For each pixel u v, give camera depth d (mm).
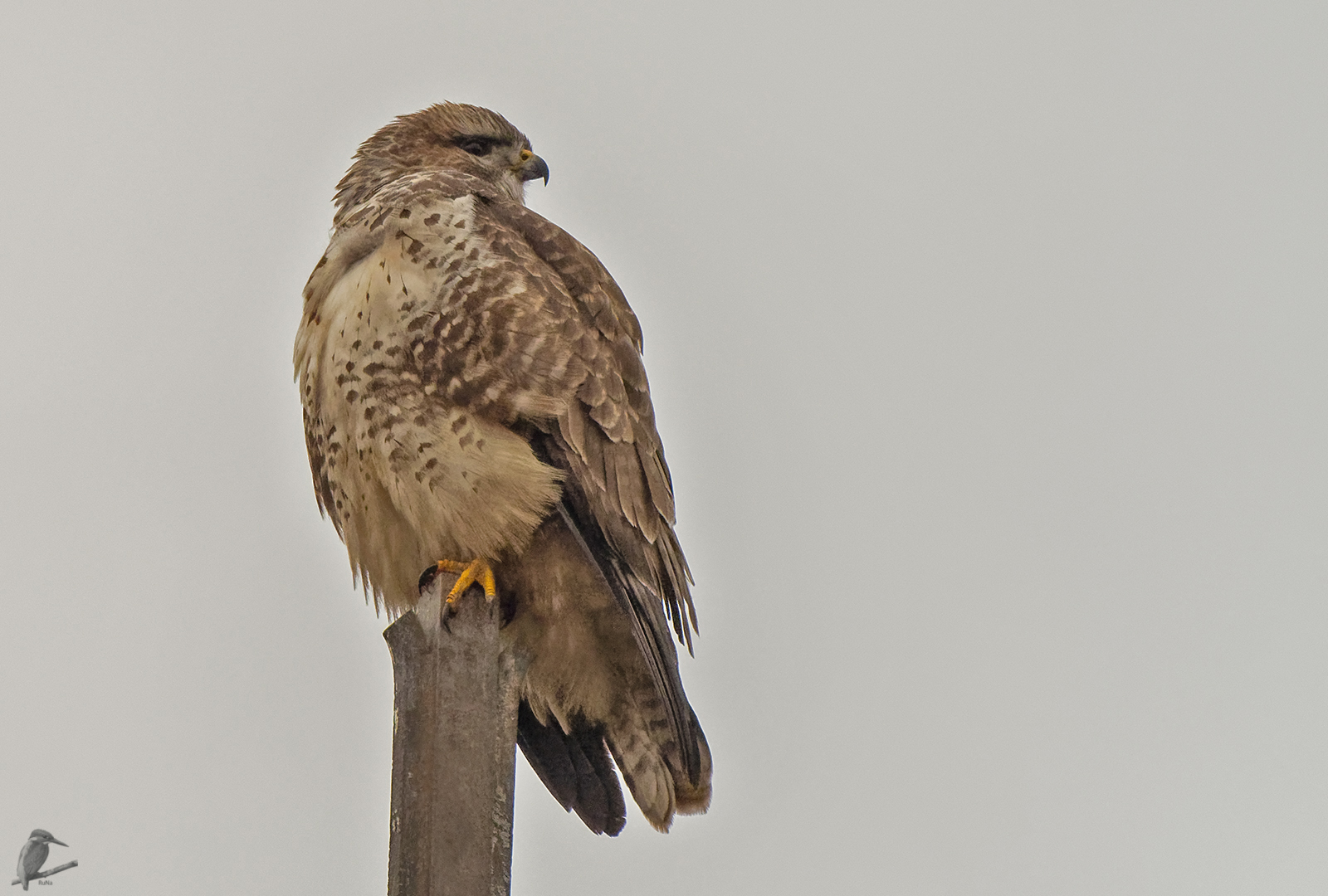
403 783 7801
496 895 7660
